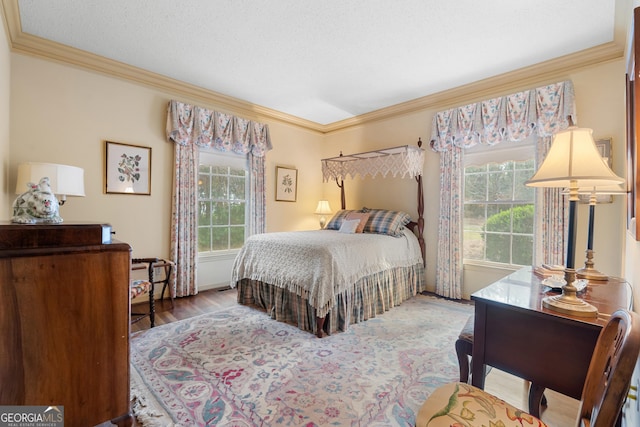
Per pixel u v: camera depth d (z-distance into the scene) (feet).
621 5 6.88
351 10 7.18
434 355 7.34
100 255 3.05
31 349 2.70
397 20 7.54
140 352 7.41
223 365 6.84
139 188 11.00
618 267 8.48
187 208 11.94
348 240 9.88
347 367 6.79
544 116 9.64
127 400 3.21
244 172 14.38
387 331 8.79
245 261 10.76
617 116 8.59
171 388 5.97
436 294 12.45
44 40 8.67
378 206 14.93
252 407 5.43
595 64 8.96
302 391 5.91
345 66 10.07
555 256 9.44
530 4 6.89
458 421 3.13
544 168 4.17
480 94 11.39
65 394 2.86
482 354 4.36
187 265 11.98
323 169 15.06
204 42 8.71
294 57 9.52
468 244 12.08
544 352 3.86
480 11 7.16
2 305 2.58
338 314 8.90
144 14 7.45
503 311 4.19
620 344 2.62
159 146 11.50
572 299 3.86
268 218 15.11
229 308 10.69
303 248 9.07
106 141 10.23
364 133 15.60
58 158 9.36
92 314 3.00
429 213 12.90
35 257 2.71
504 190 11.16
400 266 11.36
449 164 12.01
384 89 11.98
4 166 7.80
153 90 11.29
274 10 7.23
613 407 2.41
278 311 9.58
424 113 13.14
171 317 9.78
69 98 9.53
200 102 12.48
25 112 8.80
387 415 5.24
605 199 8.68
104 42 8.79
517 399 5.84
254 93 12.54
